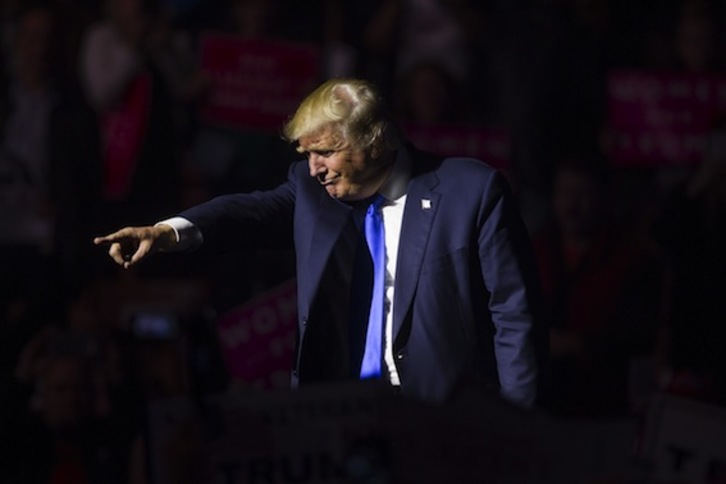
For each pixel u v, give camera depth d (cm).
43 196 2958
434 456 903
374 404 922
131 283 2677
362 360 1406
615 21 3294
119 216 2997
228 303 2803
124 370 2225
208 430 934
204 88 2997
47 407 2205
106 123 3030
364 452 914
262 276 2853
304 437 928
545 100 3192
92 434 2216
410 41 3225
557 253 2712
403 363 1401
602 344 2580
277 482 930
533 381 1384
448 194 1414
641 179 3180
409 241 1404
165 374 2228
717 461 952
